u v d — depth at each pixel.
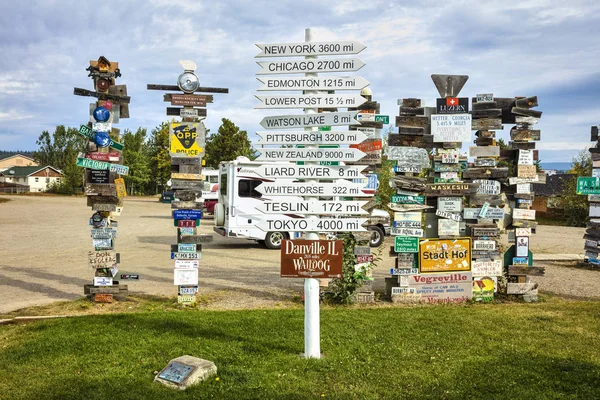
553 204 37.47
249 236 16.25
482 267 8.88
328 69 5.78
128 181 74.19
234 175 16.03
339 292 8.64
